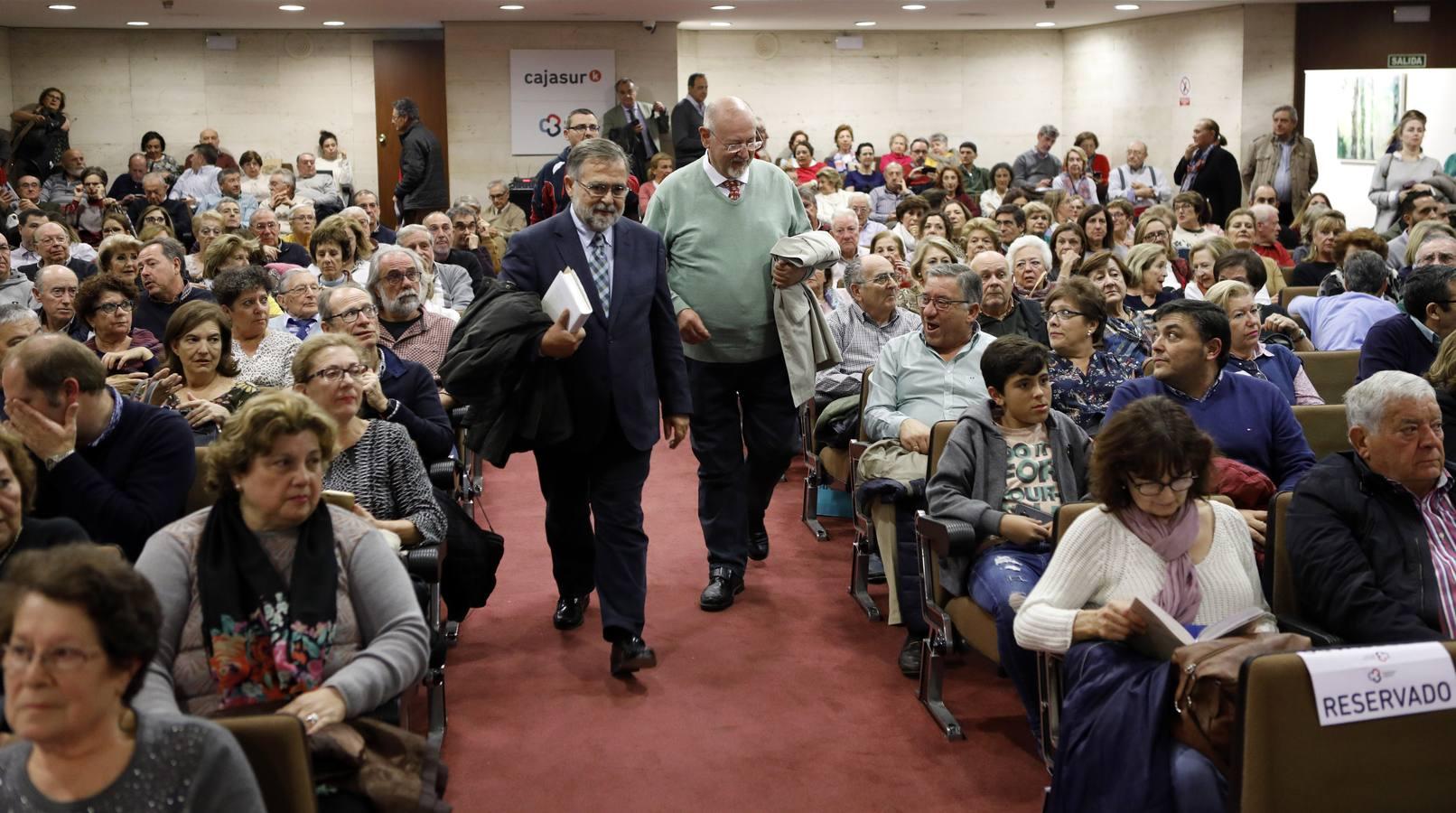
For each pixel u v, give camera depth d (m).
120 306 4.82
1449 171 14.21
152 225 9.38
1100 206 8.47
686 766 3.61
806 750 3.71
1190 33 14.85
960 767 3.59
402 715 2.95
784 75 16.62
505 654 4.46
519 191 9.66
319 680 2.52
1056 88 17.11
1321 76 14.30
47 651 1.81
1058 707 3.07
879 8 14.15
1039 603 2.98
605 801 3.41
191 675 2.50
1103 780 2.69
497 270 10.61
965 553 3.63
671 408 4.37
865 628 4.69
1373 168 14.47
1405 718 2.38
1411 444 3.06
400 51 15.77
